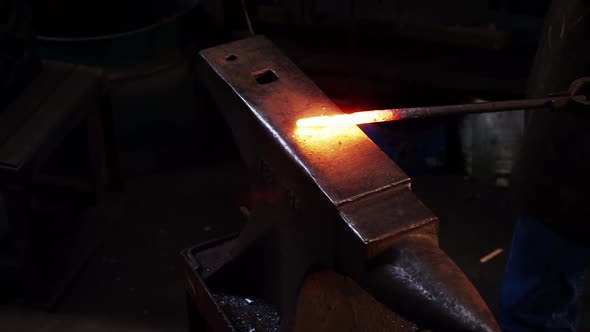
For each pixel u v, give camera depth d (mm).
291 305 1327
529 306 2039
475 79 2988
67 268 2623
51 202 2906
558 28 1746
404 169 3061
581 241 1822
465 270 2650
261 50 1453
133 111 2951
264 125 1262
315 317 1258
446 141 3080
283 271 1342
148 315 2496
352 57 3102
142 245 2768
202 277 1466
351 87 3145
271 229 1343
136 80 2898
